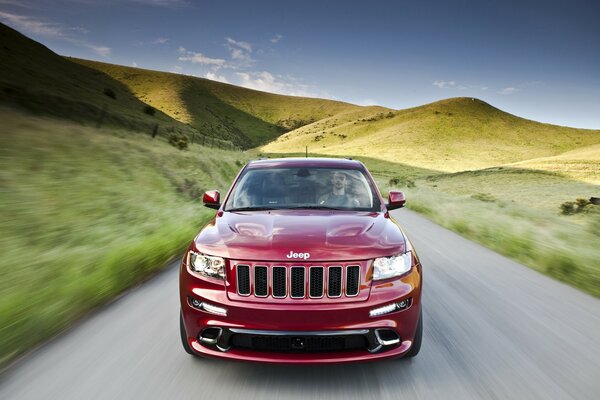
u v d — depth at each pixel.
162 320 4.04
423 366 3.18
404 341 3.04
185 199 14.66
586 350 3.45
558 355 3.36
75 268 5.04
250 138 192.38
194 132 86.38
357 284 2.97
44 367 3.12
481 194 45.84
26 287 4.41
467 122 163.88
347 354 2.92
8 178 11.64
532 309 4.40
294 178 4.51
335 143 159.00
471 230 9.08
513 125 170.12
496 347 3.50
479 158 123.56
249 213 3.88
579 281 5.30
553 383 2.94
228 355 2.93
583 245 6.80
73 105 60.69
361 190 4.33
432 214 12.16
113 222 8.95
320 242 3.09
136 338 3.64
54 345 3.50
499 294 4.90
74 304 4.27
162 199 13.34
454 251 7.31
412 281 3.09
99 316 4.15
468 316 4.20
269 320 2.86
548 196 45.84
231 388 2.87
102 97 88.62
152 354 3.35
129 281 5.24
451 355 3.36
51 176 13.05
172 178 18.39
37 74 84.31
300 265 2.93
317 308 2.85
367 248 3.07
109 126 50.78
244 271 2.99
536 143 152.12
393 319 2.95
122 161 18.33
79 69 119.38
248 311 2.88
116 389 2.83
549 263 5.86
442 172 96.75
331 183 4.42
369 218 3.70
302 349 2.95
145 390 2.83
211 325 2.96
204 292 3.01
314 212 3.86
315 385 2.92
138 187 14.79
